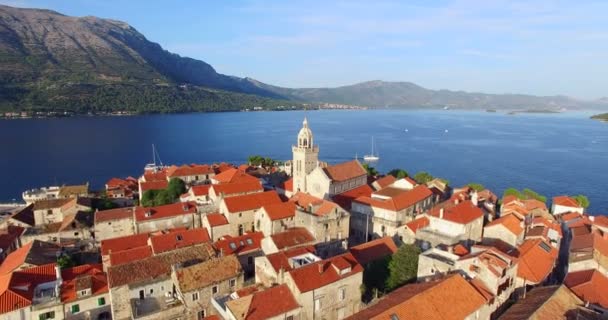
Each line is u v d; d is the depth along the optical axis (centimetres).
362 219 10512
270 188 13975
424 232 8544
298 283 5572
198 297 6316
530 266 6531
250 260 8288
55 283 6906
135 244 8475
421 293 4966
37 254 8375
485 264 5591
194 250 7456
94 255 9300
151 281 6531
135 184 16262
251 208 9831
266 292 5509
